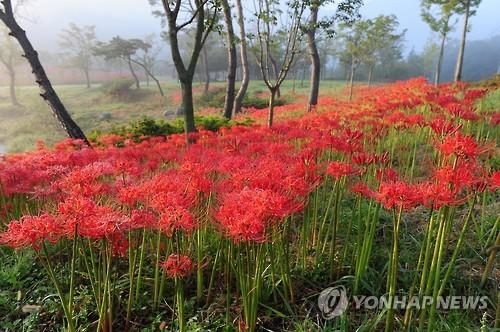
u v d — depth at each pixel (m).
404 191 2.31
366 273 3.23
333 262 3.41
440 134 3.23
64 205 2.46
